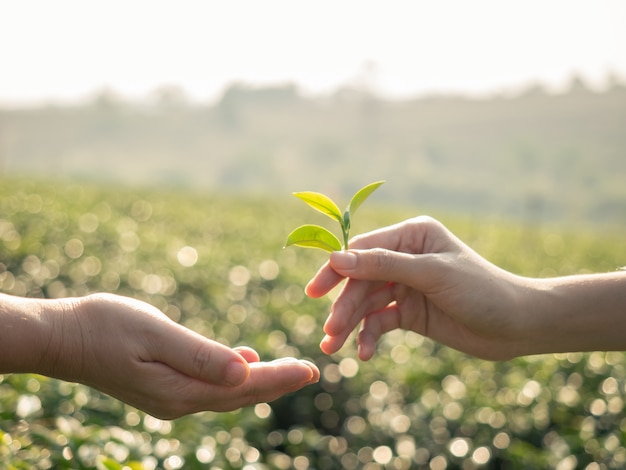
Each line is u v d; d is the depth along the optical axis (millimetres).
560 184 24547
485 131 30719
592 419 992
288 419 1329
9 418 740
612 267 3555
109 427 791
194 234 3205
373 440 1116
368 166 27875
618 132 28781
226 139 33031
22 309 545
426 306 696
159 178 26906
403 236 675
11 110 37469
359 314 687
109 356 557
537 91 34906
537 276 2877
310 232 640
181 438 818
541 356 1222
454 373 1218
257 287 1856
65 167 27688
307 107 37281
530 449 951
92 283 1816
